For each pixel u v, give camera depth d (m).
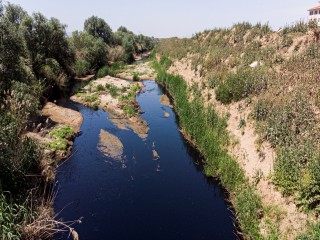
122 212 12.61
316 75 15.57
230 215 12.43
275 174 11.46
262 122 14.60
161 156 17.77
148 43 89.56
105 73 40.34
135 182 14.94
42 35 30.30
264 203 11.27
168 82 33.09
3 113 12.85
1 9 21.11
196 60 31.70
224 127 17.30
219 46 32.19
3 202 9.19
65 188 14.16
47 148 16.58
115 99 28.06
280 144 12.59
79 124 22.14
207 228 11.66
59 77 30.06
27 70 22.17
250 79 18.41
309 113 12.90
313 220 9.21
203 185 14.79
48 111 23.31
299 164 10.73
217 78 22.89
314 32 20.80
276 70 18.97
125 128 21.86
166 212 12.66
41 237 9.95
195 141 18.95
